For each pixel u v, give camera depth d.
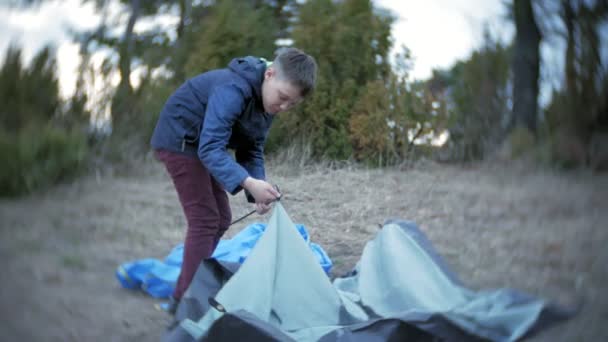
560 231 2.21
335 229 2.71
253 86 1.66
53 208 2.65
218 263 1.73
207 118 1.58
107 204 2.81
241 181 1.55
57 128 3.38
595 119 3.29
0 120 3.19
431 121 4.21
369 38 4.42
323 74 4.27
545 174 3.03
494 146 3.67
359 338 1.47
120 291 1.87
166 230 2.59
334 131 4.14
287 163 3.96
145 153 4.04
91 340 1.46
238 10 4.46
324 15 4.41
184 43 5.23
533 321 1.45
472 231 2.37
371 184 3.39
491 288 1.72
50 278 1.85
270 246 1.65
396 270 1.76
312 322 1.58
